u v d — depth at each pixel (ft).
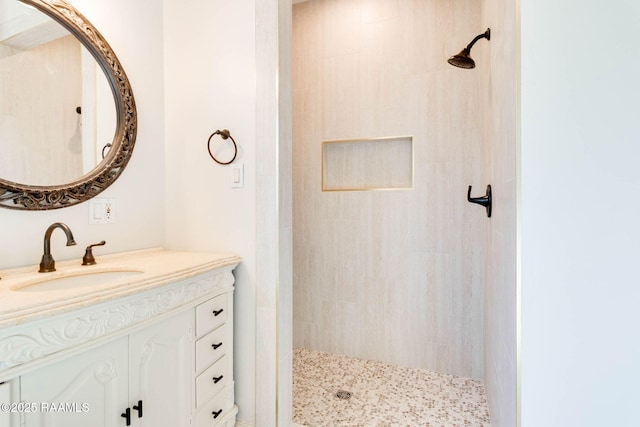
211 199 5.50
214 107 5.45
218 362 4.82
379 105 7.74
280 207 5.08
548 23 2.92
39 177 4.09
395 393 6.50
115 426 3.30
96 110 4.75
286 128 5.24
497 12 4.44
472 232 7.05
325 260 8.33
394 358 7.73
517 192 3.08
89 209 4.71
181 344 4.14
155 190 5.70
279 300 5.06
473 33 6.99
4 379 2.45
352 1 7.97
